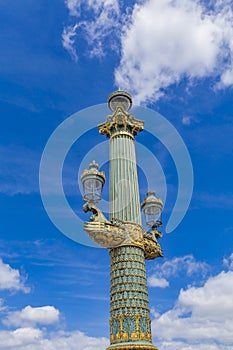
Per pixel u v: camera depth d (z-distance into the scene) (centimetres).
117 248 2803
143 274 2739
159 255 3097
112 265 2773
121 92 3481
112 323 2553
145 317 2555
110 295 2689
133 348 2373
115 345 2419
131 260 2730
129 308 2539
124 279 2655
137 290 2625
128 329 2470
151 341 2520
